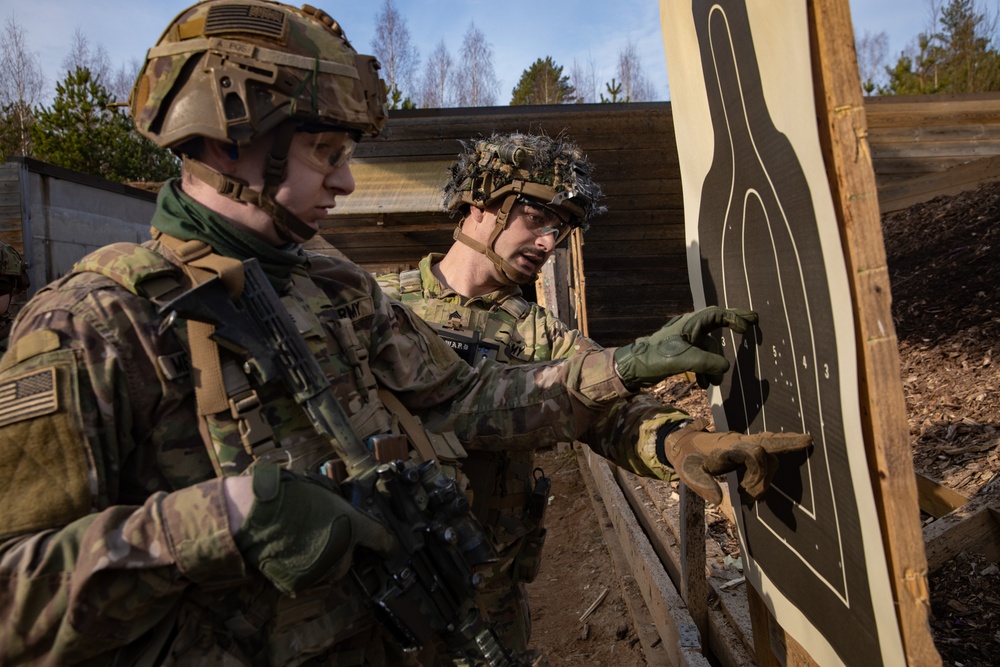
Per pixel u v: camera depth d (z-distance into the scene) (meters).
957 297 4.98
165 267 1.21
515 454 2.06
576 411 1.64
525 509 2.08
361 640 1.36
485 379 1.76
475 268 2.19
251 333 1.24
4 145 24.50
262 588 1.21
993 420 3.33
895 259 6.36
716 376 1.54
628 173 8.72
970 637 2.12
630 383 1.56
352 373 1.44
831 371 1.10
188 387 1.19
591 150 8.60
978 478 2.86
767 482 1.26
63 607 0.98
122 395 1.13
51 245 10.04
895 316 5.16
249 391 1.23
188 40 1.22
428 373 1.67
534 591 4.11
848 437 1.05
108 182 11.41
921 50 27.31
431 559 1.31
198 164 1.25
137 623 1.07
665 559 3.20
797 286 1.20
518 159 2.03
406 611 1.26
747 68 1.22
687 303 9.07
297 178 1.27
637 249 8.99
